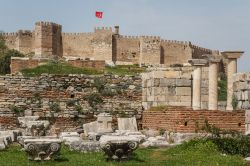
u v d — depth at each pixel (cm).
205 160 2775
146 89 4669
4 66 10281
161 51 15012
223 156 2895
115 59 14850
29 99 4597
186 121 3772
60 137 3750
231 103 4331
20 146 3419
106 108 4662
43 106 4575
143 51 14838
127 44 14950
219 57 4541
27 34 14775
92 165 2616
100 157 2889
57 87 4703
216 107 4488
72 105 4619
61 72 8000
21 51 14712
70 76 4759
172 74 4534
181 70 4547
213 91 4491
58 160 2770
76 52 15038
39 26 14625
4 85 4631
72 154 3058
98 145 3195
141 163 2698
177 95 4522
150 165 2642
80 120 4581
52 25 14750
